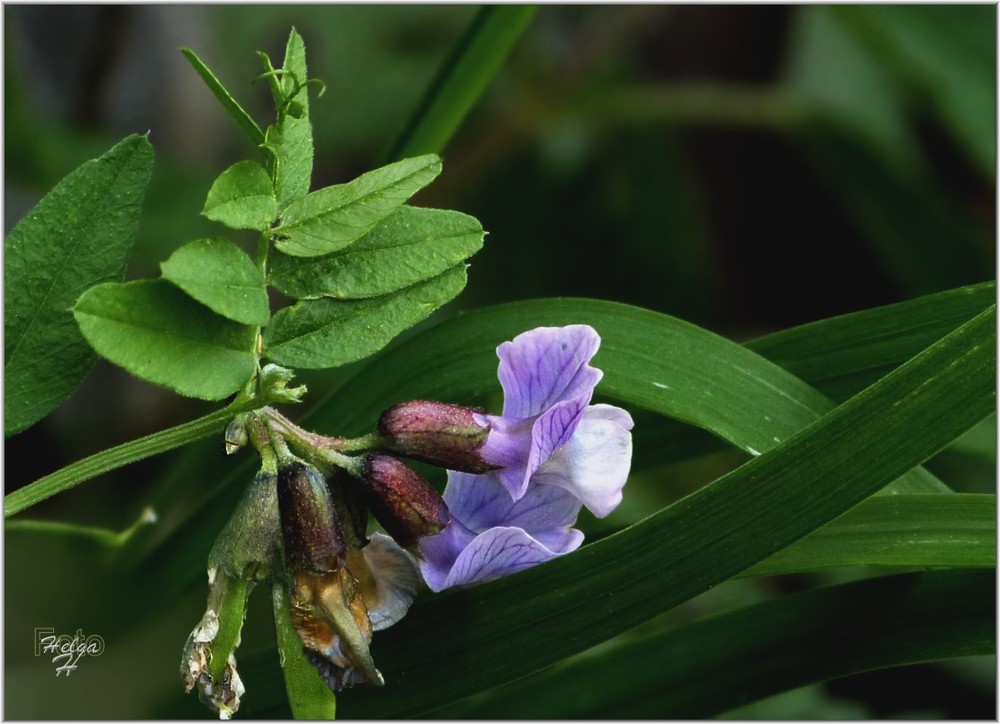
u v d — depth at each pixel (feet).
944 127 1.15
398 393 0.67
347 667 0.60
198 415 0.96
